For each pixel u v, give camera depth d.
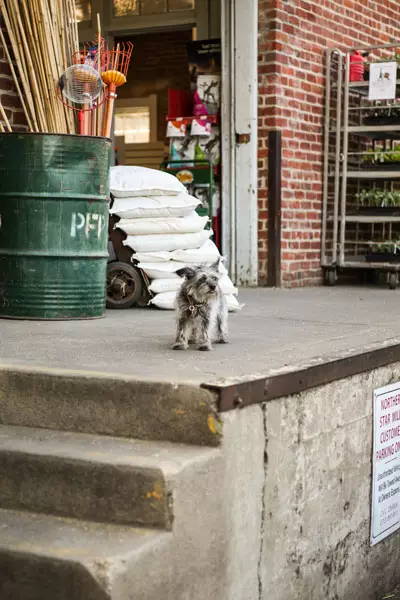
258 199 9.68
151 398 3.62
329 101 10.44
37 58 6.59
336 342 5.14
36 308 6.09
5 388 3.94
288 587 4.11
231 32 9.51
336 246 10.44
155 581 3.13
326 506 4.45
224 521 3.54
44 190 5.96
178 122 9.98
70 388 3.79
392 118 10.14
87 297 6.24
